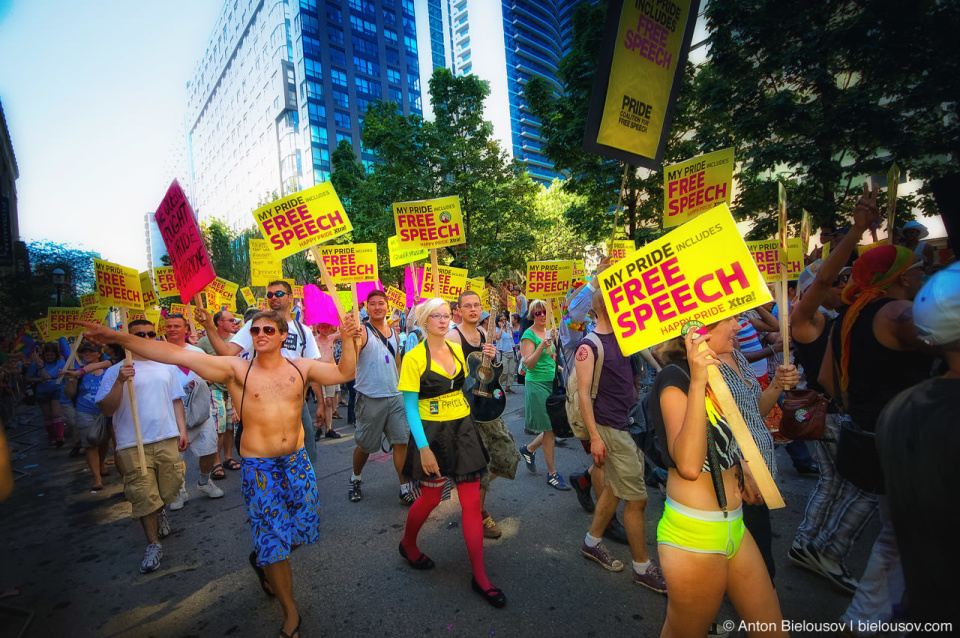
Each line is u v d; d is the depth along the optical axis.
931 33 8.44
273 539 2.62
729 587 1.82
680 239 1.89
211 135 121.62
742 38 10.31
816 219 10.05
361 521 4.13
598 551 3.19
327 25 71.06
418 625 2.69
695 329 1.67
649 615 2.67
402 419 4.44
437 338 3.16
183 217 3.34
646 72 2.83
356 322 2.93
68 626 2.94
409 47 82.38
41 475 6.79
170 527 4.35
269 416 2.79
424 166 19.50
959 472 1.04
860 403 2.37
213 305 7.62
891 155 9.57
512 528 3.83
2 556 4.00
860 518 2.70
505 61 95.00
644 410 2.10
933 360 2.23
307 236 3.78
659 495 4.32
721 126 11.54
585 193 13.48
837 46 9.08
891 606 2.21
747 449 1.67
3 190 32.91
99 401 3.59
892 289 2.46
